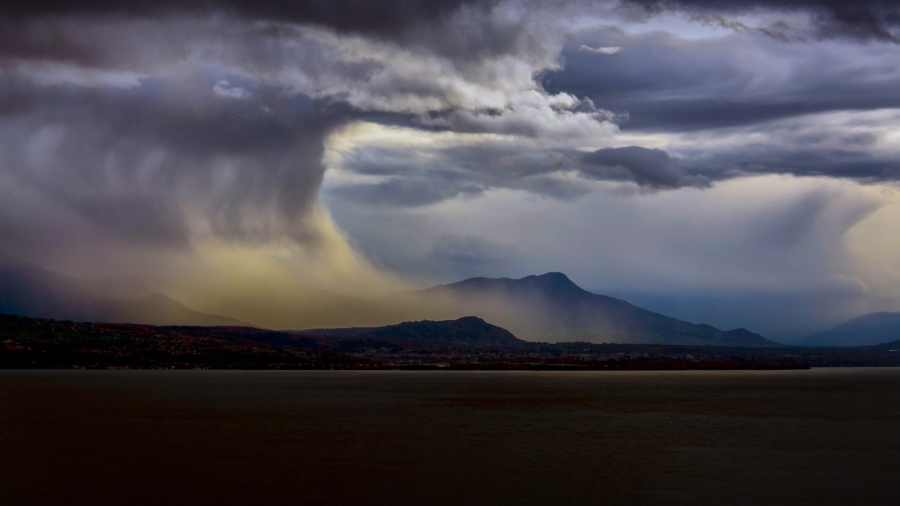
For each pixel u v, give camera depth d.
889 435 96.56
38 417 114.25
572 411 131.62
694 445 86.31
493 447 83.62
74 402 143.50
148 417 115.31
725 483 63.91
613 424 108.88
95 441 87.44
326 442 87.06
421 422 110.19
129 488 61.19
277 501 56.94
